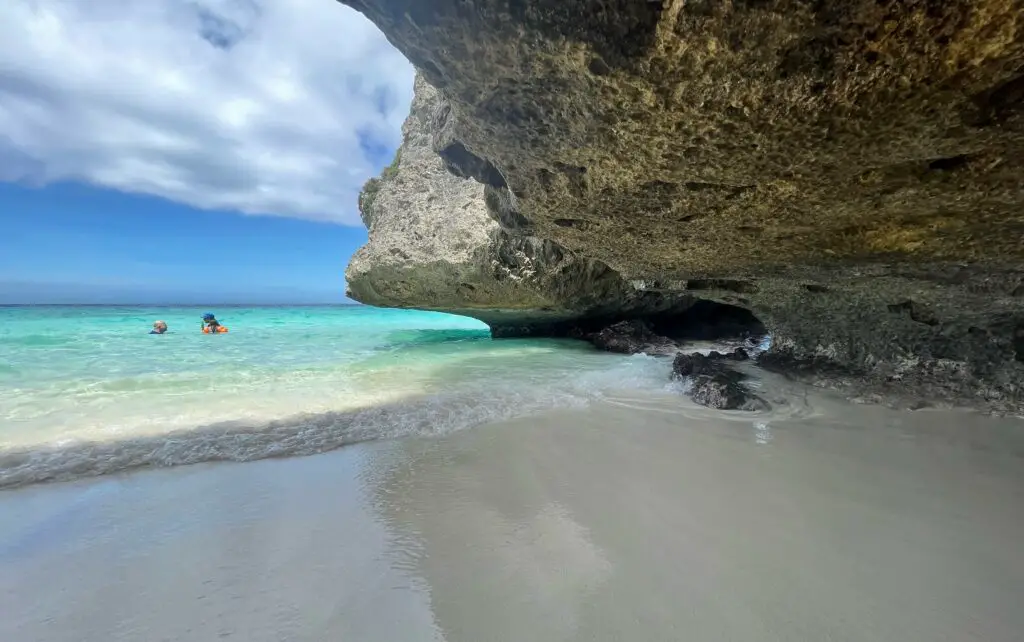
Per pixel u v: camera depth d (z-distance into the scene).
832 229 3.60
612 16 1.95
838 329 6.57
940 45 1.79
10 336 12.83
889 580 2.24
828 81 2.02
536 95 2.52
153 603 2.14
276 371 7.48
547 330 14.16
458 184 10.50
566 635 1.92
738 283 6.70
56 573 2.35
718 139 2.53
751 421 4.82
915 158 2.54
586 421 4.84
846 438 4.26
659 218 3.75
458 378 7.00
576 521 2.83
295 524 2.83
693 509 2.96
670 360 9.20
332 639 1.92
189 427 4.51
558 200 3.62
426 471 3.60
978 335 5.29
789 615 2.01
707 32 1.89
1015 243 3.40
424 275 10.18
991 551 2.48
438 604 2.12
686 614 2.03
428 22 2.20
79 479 3.42
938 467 3.58
